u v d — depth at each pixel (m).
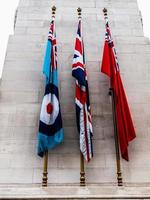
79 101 12.34
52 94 12.48
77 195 10.50
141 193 10.69
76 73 12.66
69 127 12.84
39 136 11.84
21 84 13.83
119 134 12.22
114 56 13.30
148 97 13.73
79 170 11.93
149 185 11.73
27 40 15.08
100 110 13.32
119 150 12.39
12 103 13.34
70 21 15.84
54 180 11.68
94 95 13.68
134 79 14.17
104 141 12.60
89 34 15.42
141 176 11.90
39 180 11.70
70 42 15.10
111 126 12.96
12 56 14.55
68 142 12.50
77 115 12.27
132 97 13.72
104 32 15.55
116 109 12.55
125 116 12.44
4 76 13.97
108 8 16.48
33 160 12.09
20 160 12.07
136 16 16.25
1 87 13.69
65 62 14.50
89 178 11.77
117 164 11.67
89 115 12.35
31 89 13.73
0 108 13.19
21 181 11.65
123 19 16.08
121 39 15.34
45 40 15.16
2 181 11.62
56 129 12.00
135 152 12.41
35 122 12.95
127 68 14.47
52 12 15.38
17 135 12.60
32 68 14.29
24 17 15.86
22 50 14.77
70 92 13.70
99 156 12.26
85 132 11.90
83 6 16.45
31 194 10.56
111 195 10.52
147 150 12.48
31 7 16.25
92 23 15.81
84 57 13.97
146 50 15.05
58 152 12.28
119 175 11.55
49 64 12.97
